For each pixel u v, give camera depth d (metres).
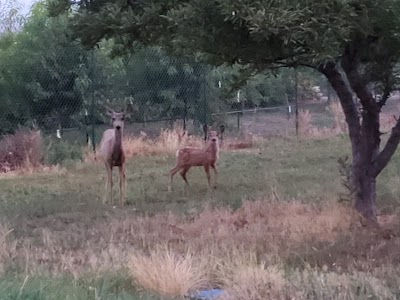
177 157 14.20
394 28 8.31
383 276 7.76
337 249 8.92
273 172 15.94
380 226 10.36
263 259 8.49
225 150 20.23
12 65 19.38
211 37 7.98
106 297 6.60
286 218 10.77
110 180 13.24
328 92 27.70
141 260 8.03
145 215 11.83
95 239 10.15
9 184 15.66
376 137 10.59
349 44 9.49
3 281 6.68
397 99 29.19
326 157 18.14
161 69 21.09
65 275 7.83
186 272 7.60
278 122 24.81
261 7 7.23
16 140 17.97
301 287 7.32
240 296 7.15
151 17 8.68
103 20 9.12
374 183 10.65
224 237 9.88
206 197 13.29
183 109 21.50
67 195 13.98
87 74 19.66
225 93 10.90
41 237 10.32
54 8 9.95
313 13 7.44
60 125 19.88
